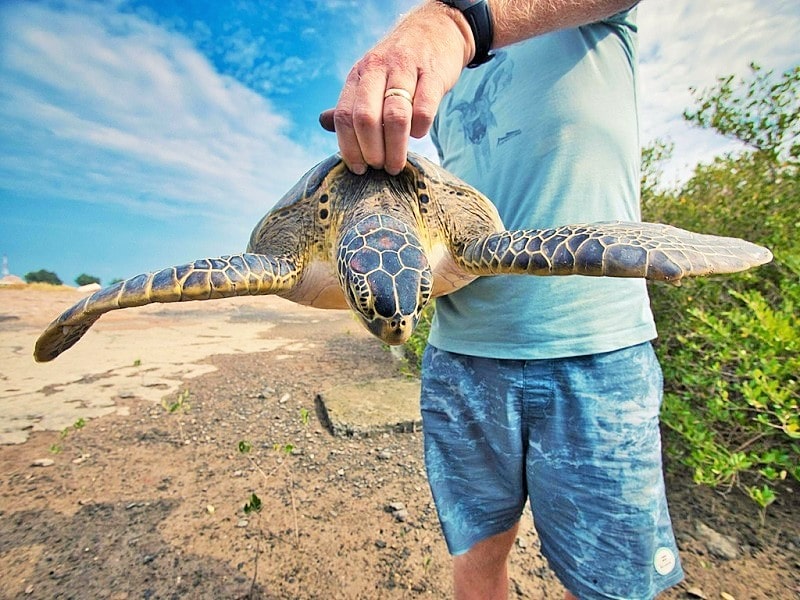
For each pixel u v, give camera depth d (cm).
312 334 248
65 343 54
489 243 47
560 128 47
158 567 65
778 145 101
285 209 62
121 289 46
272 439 107
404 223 52
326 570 65
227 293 49
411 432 111
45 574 63
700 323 92
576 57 47
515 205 51
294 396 137
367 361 179
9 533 72
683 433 82
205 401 133
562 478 45
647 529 43
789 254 84
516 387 48
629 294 46
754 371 73
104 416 121
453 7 35
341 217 58
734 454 72
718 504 81
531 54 49
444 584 63
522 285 47
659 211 128
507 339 47
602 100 47
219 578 63
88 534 72
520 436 49
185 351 200
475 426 51
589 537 44
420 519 77
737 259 39
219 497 83
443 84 34
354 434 108
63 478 89
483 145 55
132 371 164
